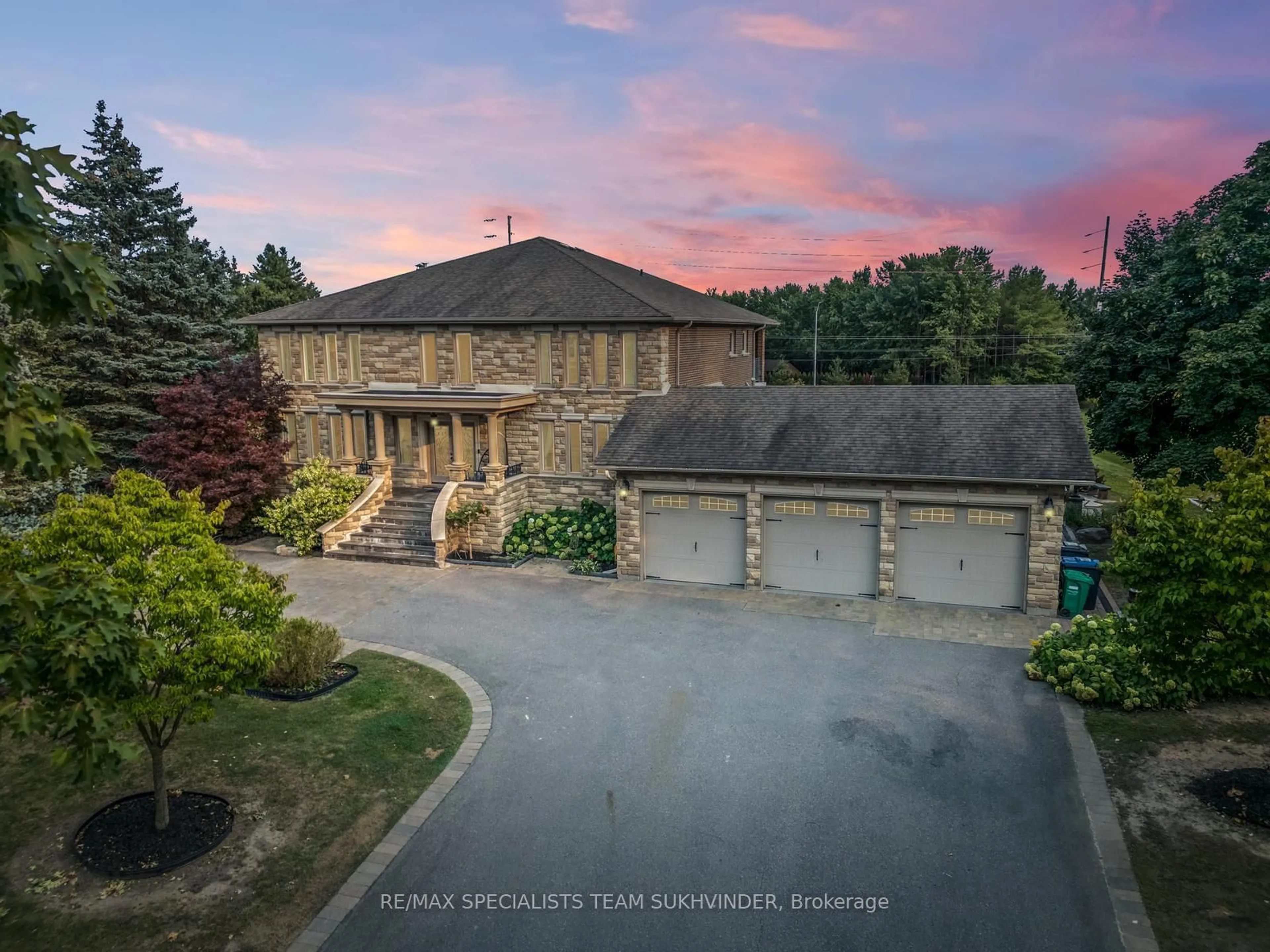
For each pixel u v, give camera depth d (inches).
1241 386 835.4
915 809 410.9
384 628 691.4
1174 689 505.7
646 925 331.9
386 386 1077.8
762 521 778.2
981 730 491.8
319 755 467.5
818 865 368.2
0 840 382.3
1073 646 573.9
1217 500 449.4
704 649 633.6
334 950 317.7
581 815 409.7
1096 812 402.0
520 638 662.5
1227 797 402.0
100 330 1095.6
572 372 983.0
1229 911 327.9
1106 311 1034.1
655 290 1146.7
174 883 353.7
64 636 257.8
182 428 1007.0
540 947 319.9
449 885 356.5
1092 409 1143.0
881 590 740.0
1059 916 331.6
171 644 361.1
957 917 333.1
